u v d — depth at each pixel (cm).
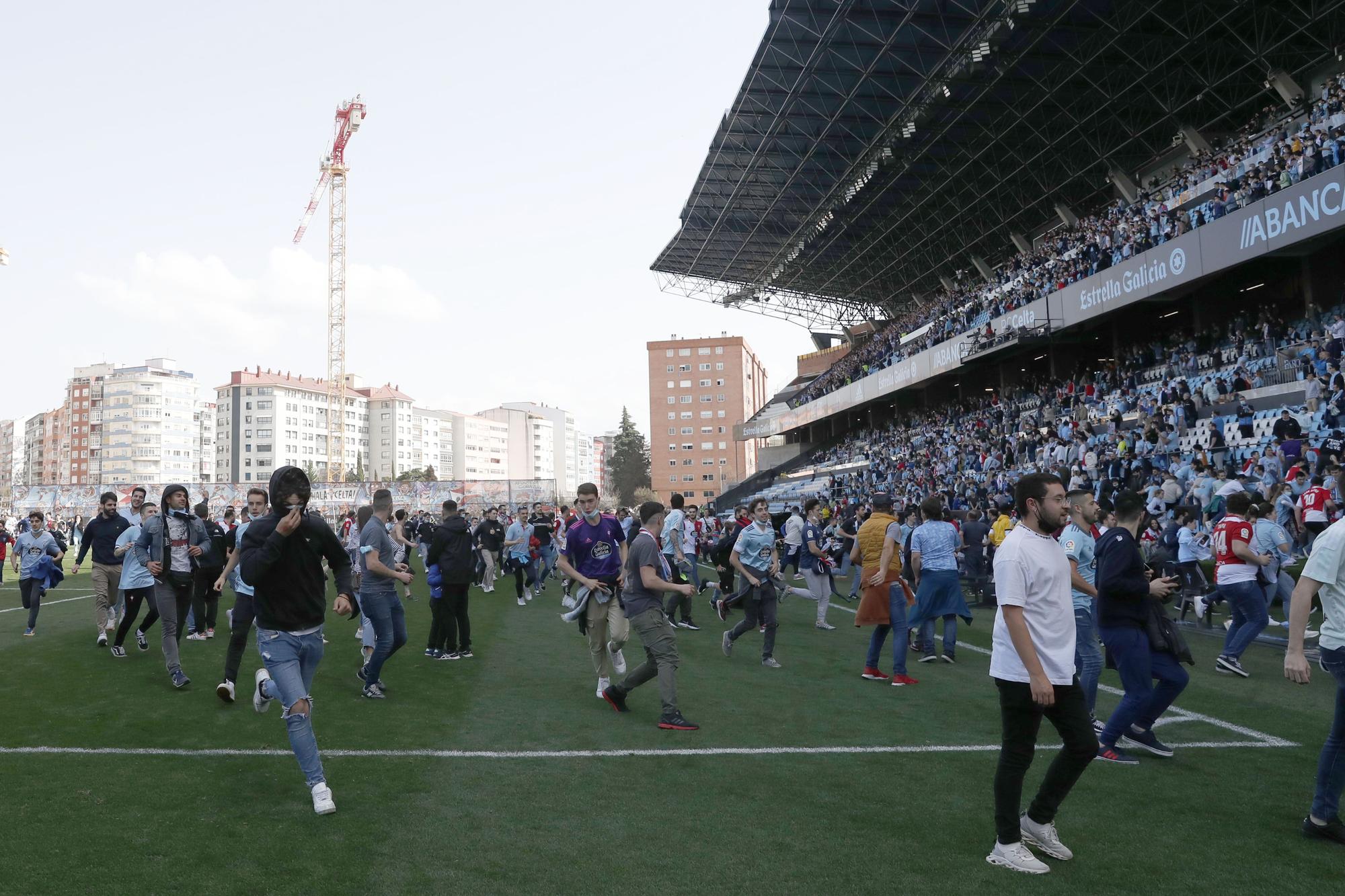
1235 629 881
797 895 365
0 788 492
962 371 3888
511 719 688
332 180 11119
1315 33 2567
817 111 3462
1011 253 4444
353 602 508
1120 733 570
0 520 2294
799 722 681
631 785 515
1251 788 514
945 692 806
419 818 454
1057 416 2919
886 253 5044
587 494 773
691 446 10950
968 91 3127
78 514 4375
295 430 14812
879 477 4078
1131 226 2664
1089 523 670
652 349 11112
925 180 3959
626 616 695
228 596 1680
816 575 1302
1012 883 377
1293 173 1955
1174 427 2159
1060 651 405
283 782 514
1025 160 3609
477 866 392
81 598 1741
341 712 708
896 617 851
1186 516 1252
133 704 724
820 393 5450
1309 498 1121
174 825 439
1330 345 1852
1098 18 2639
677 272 5731
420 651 1051
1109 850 418
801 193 4300
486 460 19662
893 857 406
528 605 1625
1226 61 2794
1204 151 2933
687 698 775
